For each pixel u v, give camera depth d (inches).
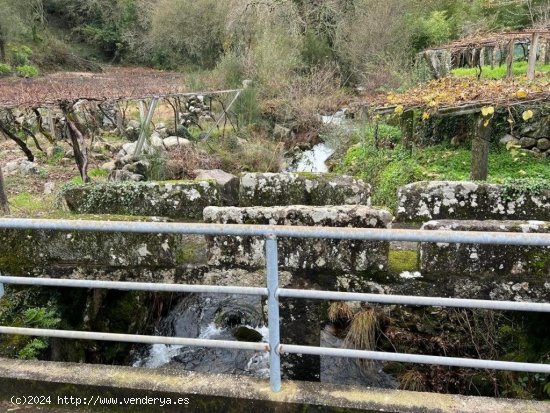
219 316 183.2
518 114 284.8
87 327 133.0
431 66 430.3
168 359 162.9
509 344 130.9
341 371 145.7
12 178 336.2
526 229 109.5
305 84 577.0
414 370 138.9
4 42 864.3
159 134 435.5
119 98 348.5
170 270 122.3
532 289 108.0
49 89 398.0
